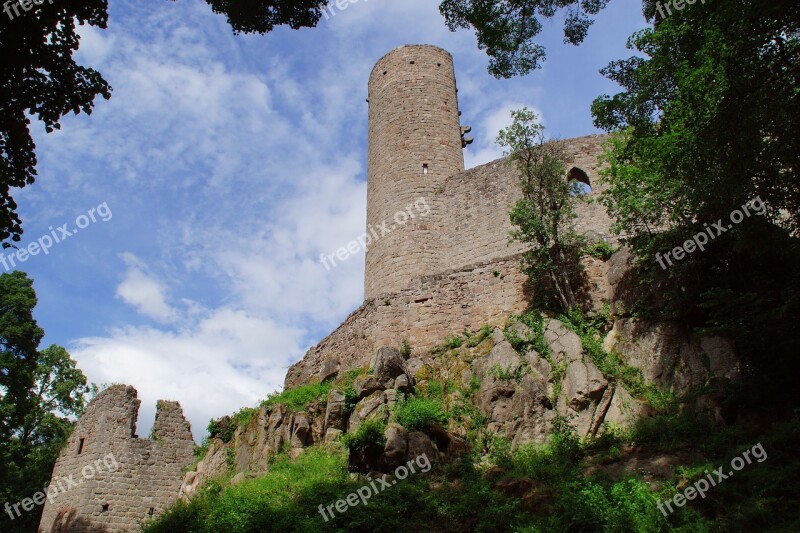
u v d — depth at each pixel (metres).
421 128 30.05
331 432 19.23
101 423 24.88
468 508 13.45
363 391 19.75
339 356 24.25
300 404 21.27
